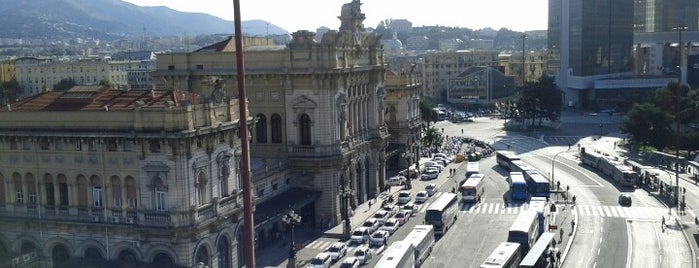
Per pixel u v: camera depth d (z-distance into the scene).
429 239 95.56
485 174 162.00
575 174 158.62
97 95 82.00
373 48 128.38
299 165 111.00
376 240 100.00
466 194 130.25
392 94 162.88
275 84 111.38
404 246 83.44
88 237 78.12
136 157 75.12
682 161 159.12
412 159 169.25
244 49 115.69
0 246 82.44
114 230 76.56
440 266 90.06
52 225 79.12
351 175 121.19
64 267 76.56
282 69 109.31
